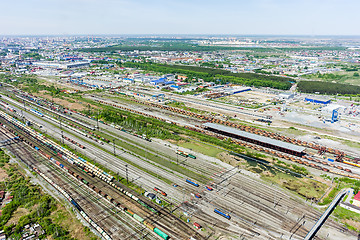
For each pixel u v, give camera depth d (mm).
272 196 106562
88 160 133500
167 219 91062
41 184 112000
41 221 88688
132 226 87500
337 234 85875
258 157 142250
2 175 117438
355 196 101188
